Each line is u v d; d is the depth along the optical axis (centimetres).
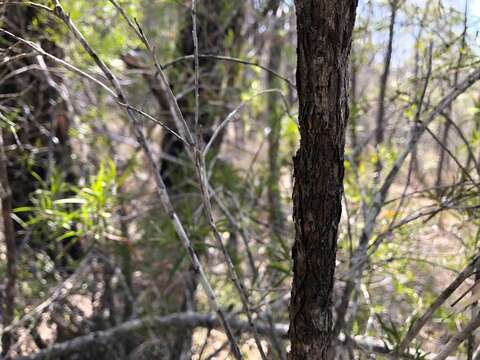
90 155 326
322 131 94
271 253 215
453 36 194
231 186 254
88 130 310
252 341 246
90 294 312
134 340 279
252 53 301
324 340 108
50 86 273
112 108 342
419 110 169
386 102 229
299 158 98
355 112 204
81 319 283
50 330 301
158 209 267
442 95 189
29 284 265
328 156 96
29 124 269
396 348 145
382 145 215
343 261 171
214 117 284
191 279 256
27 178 277
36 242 271
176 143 301
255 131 316
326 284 105
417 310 197
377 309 192
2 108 212
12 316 240
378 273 224
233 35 292
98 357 272
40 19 221
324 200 98
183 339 257
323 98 92
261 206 249
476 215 175
